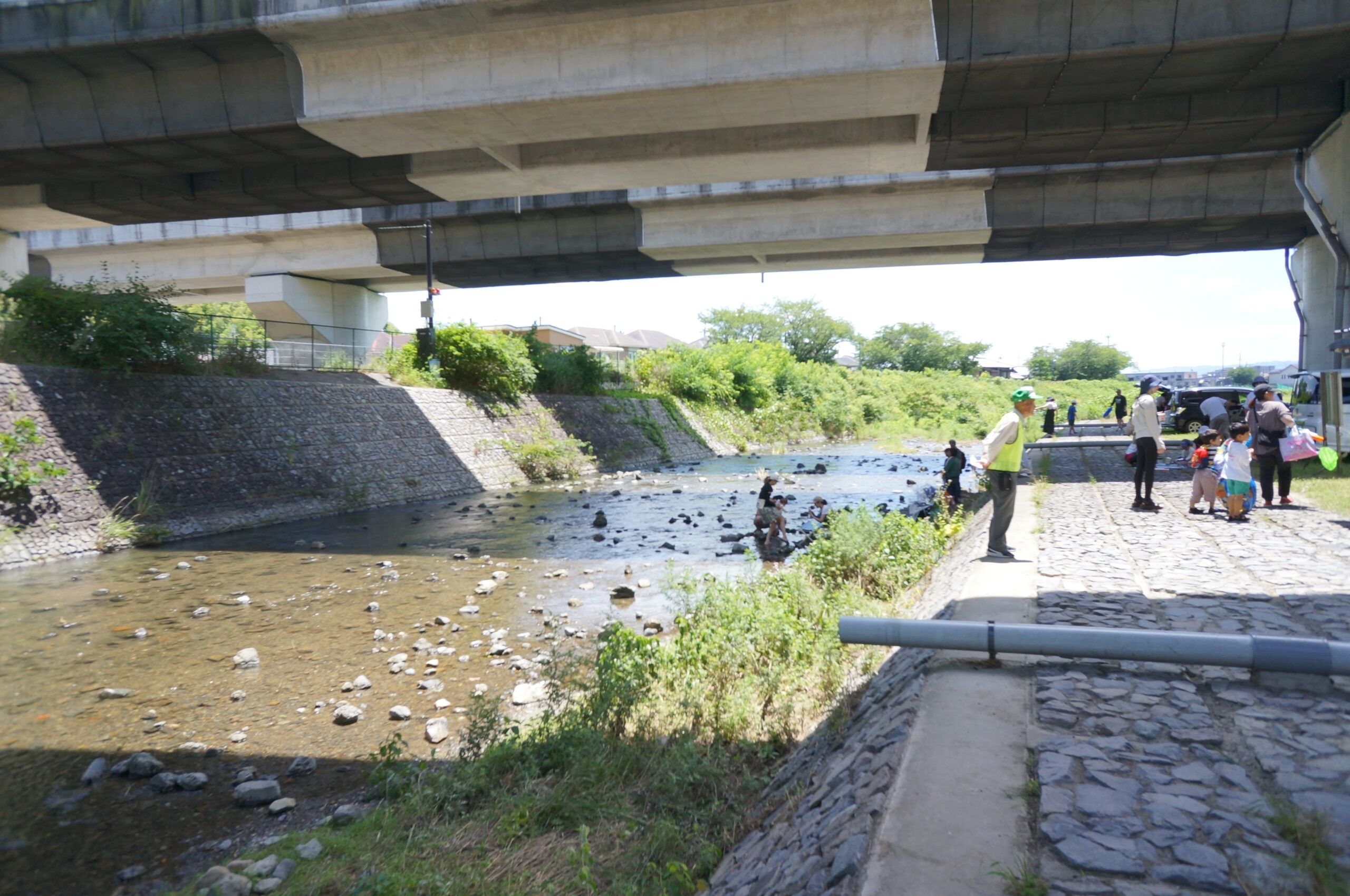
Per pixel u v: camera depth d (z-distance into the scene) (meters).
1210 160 25.59
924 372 81.38
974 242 30.28
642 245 31.50
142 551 15.05
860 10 14.95
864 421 62.34
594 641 8.70
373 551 14.87
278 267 37.84
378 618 10.10
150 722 6.77
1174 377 103.69
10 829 5.00
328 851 4.38
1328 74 15.45
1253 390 11.45
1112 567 7.71
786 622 7.23
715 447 42.97
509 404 30.84
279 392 21.50
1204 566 7.61
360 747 6.20
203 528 16.80
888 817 3.14
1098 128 17.19
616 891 3.82
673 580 9.80
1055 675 4.68
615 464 32.72
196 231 36.28
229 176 22.08
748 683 6.32
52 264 40.22
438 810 4.88
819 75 15.20
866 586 9.56
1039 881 2.59
